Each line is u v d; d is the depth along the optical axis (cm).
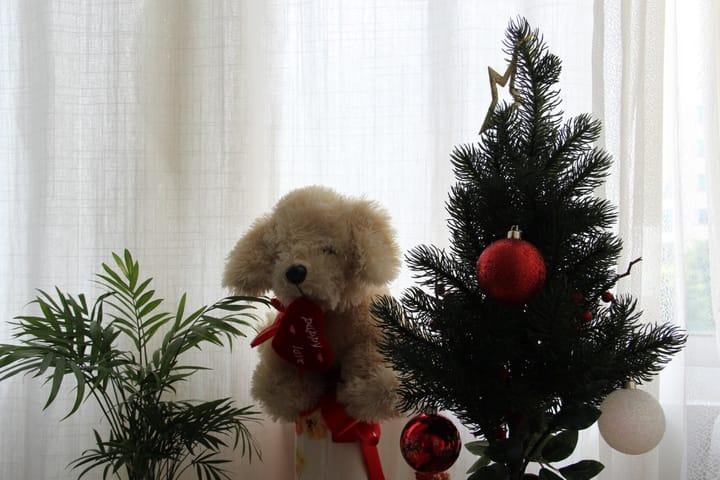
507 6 126
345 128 131
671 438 122
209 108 131
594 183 88
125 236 132
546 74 87
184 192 132
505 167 86
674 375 122
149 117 132
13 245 136
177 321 117
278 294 106
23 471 134
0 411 135
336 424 108
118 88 132
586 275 85
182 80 132
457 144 124
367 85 131
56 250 133
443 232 125
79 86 134
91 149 133
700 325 124
